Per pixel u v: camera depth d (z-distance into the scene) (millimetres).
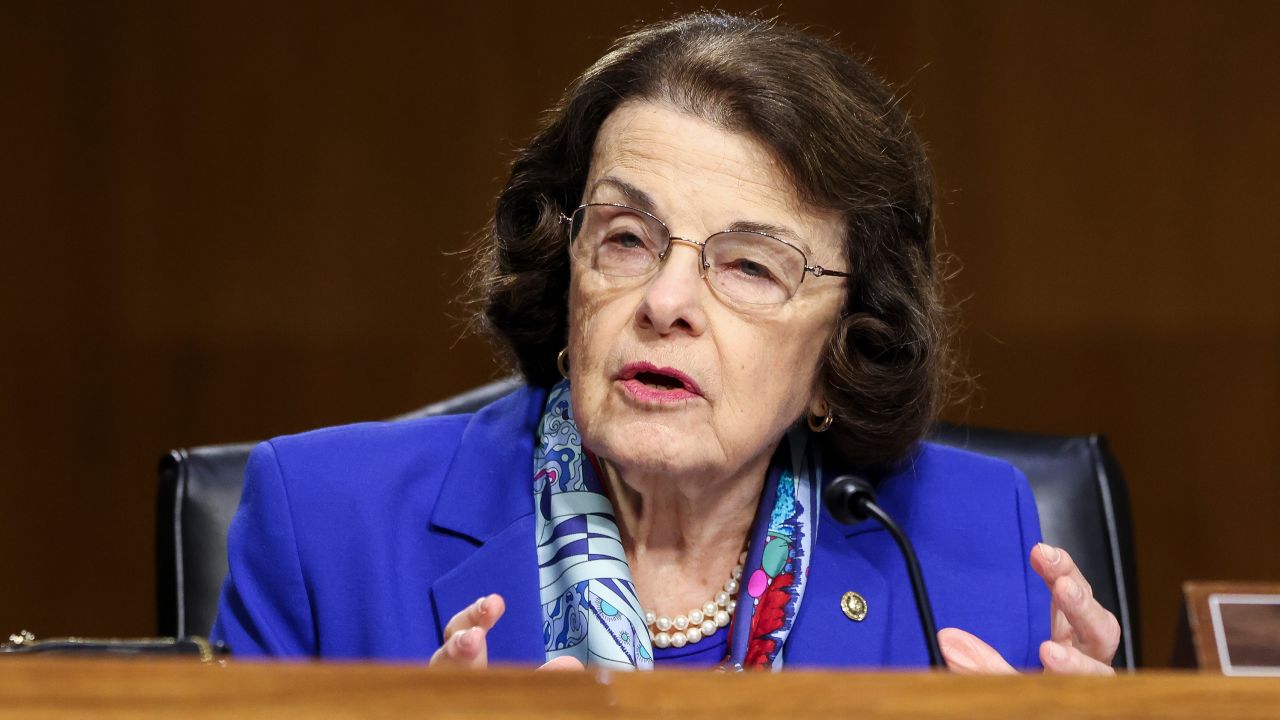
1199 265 19391
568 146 7117
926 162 7273
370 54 19562
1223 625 6730
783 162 6523
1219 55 19312
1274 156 19250
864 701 3453
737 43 6699
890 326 7078
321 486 7098
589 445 6445
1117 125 19422
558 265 7312
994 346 19531
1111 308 19500
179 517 7848
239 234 19609
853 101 6715
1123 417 19484
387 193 19578
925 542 7609
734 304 6445
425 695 3301
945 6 19344
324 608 6809
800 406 6926
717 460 6414
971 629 7359
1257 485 19359
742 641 6852
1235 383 19328
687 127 6508
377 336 19625
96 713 3141
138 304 19656
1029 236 19484
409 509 7160
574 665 4957
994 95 19438
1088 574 8508
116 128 19562
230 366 19641
